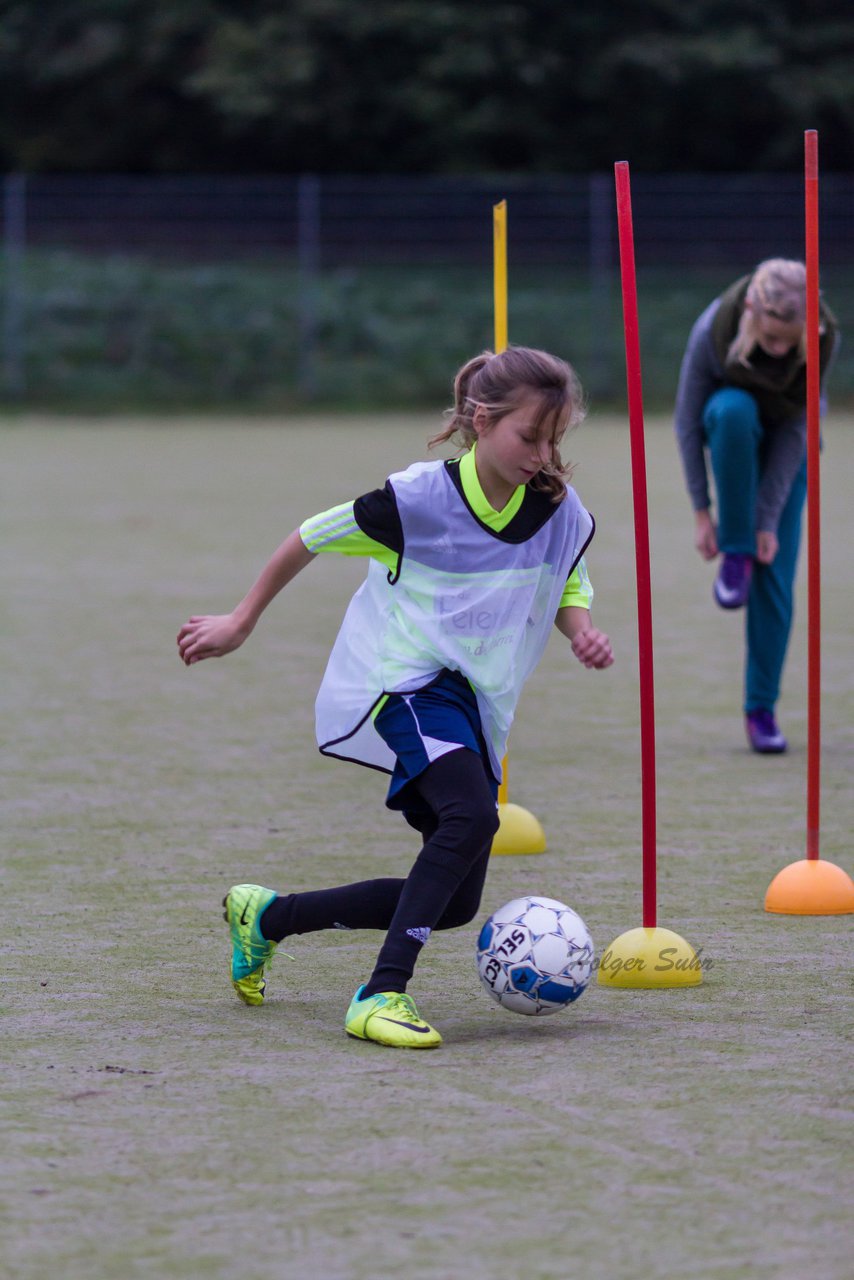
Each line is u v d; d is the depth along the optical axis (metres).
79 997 10.03
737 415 17.22
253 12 101.62
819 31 101.12
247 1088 8.38
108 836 14.31
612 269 81.19
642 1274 6.31
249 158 104.88
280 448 61.19
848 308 80.56
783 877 12.13
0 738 18.59
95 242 83.00
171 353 80.69
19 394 79.06
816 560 12.02
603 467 54.66
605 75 99.12
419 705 9.53
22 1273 6.36
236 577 32.34
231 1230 6.71
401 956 9.27
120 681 22.16
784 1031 9.28
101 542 37.69
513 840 13.87
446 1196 7.00
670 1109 8.01
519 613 9.66
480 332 82.00
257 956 9.80
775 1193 7.01
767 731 18.22
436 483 9.55
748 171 102.50
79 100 104.06
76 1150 7.54
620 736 19.27
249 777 16.81
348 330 82.25
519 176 100.62
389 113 99.31
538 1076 8.53
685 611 29.17
